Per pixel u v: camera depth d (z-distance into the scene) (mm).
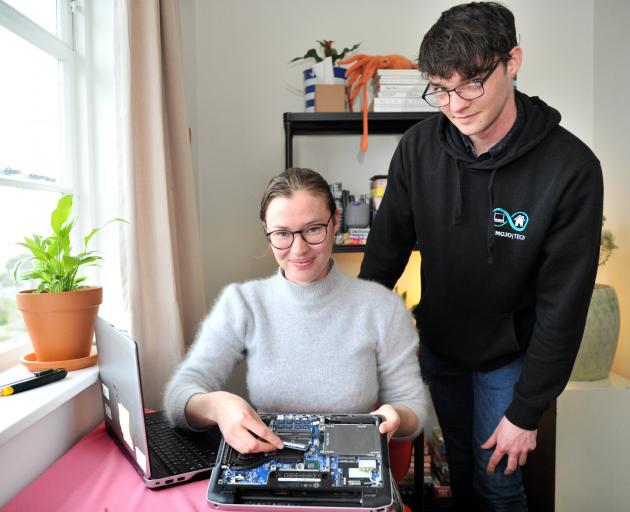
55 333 1205
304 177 983
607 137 2219
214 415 890
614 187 2166
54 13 1541
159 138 1447
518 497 1342
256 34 2293
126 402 906
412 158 1341
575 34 2330
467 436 1550
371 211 2141
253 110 2314
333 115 1996
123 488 866
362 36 2309
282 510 725
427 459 2139
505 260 1221
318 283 1044
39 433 1030
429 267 1360
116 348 921
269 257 2363
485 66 1009
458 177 1244
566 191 1124
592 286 1170
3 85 1308
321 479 745
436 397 1559
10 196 1347
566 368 1187
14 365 1299
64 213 1239
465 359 1376
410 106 2035
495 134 1164
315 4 2295
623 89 2076
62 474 923
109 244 1640
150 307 1466
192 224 1628
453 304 1338
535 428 1219
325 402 1033
